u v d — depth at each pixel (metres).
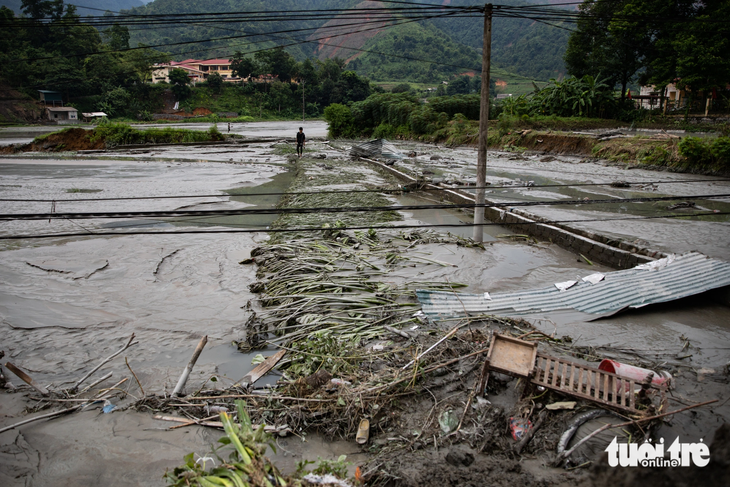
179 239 12.96
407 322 7.70
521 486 4.20
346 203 17.27
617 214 15.24
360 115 53.31
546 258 11.64
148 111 92.69
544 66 155.75
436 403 5.42
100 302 8.91
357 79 106.69
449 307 8.19
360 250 11.66
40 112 72.38
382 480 4.36
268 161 31.67
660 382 5.57
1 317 8.21
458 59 153.75
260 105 105.25
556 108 43.28
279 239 12.56
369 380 5.79
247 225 14.69
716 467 3.70
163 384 6.30
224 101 104.25
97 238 12.94
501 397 5.52
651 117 39.34
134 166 28.36
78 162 30.55
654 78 38.41
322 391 5.59
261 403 5.59
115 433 5.23
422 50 156.50
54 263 10.85
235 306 8.77
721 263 9.27
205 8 194.12
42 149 39.19
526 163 28.78
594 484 4.09
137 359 6.98
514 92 128.75
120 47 76.50
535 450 4.69
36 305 8.73
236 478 3.44
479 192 12.28
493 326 7.52
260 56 108.12
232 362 6.91
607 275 9.27
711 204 17.05
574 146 31.33
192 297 9.16
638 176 22.88
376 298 8.58
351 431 5.15
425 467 4.47
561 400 5.27
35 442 5.08
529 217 14.46
